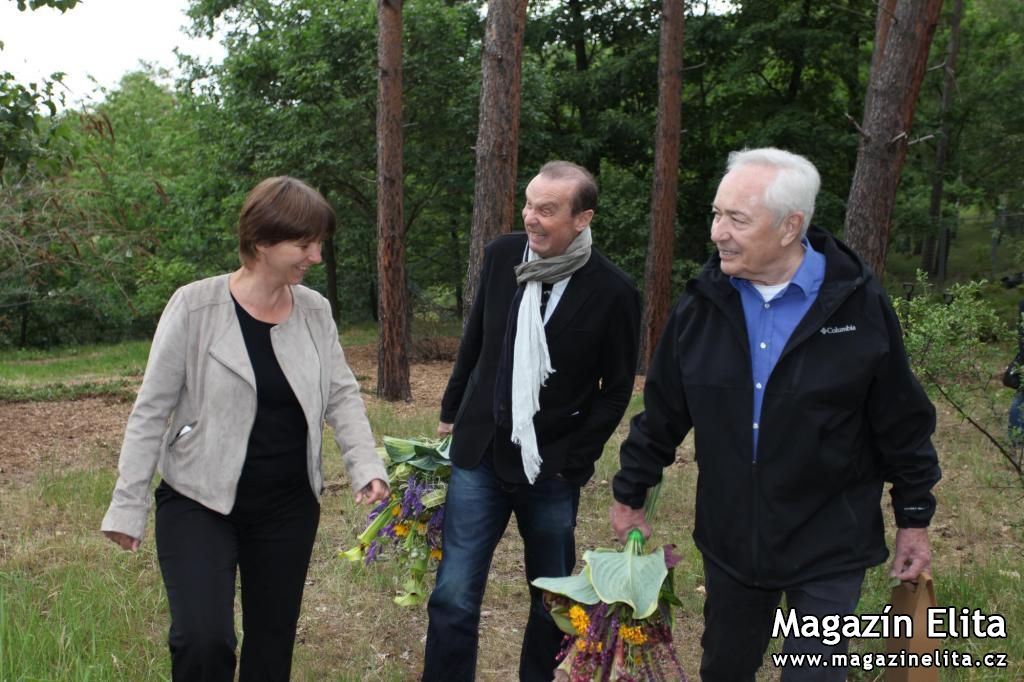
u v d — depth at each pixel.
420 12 18.56
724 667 2.64
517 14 10.11
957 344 5.11
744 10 22.97
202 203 23.39
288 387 2.65
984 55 30.02
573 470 3.14
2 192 10.71
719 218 2.43
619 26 23.58
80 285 23.47
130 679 3.38
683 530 5.76
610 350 3.11
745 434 2.47
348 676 3.62
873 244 8.16
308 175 19.19
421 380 15.52
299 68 18.11
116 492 2.54
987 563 4.89
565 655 3.05
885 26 8.44
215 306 2.64
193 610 2.43
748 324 2.49
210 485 2.58
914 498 2.49
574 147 22.72
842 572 2.46
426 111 19.20
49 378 15.51
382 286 12.48
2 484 6.92
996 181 30.33
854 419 2.44
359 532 5.46
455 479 3.20
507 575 4.93
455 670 3.12
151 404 2.59
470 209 22.58
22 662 3.20
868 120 8.12
